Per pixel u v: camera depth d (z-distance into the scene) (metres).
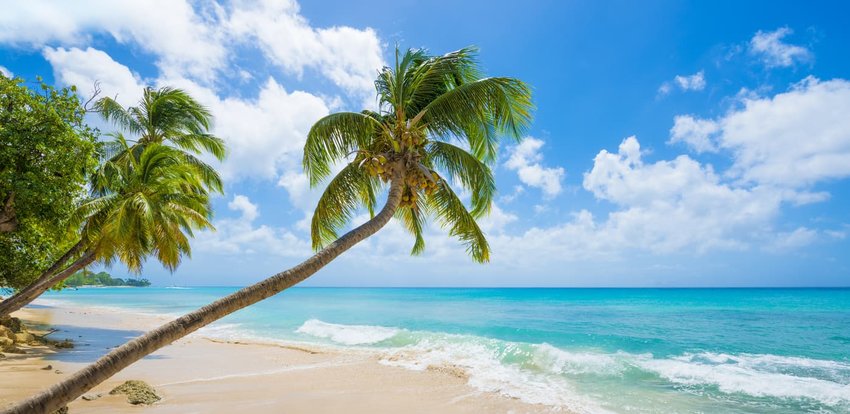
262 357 13.55
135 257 14.90
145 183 14.86
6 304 12.97
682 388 9.88
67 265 16.27
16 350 12.66
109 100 18.78
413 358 13.16
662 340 18.09
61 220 12.77
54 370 10.23
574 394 9.29
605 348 16.25
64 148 11.77
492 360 12.92
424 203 9.43
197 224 16.50
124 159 18.02
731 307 39.09
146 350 3.81
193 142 19.80
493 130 9.47
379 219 6.62
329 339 18.42
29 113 11.53
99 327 22.27
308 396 8.83
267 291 4.73
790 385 9.98
